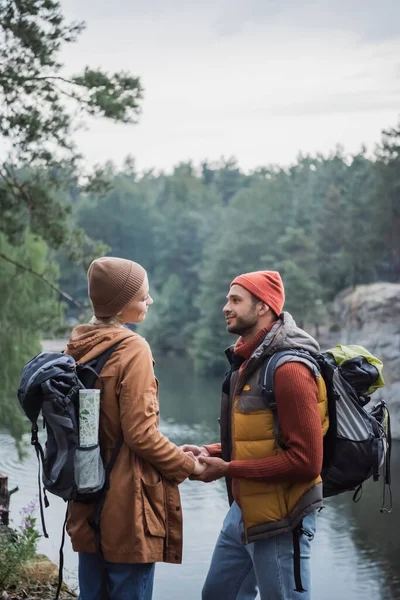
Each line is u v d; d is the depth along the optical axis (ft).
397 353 147.02
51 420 9.28
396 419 139.23
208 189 546.26
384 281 233.55
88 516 9.85
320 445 10.03
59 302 93.40
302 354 10.23
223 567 11.42
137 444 9.53
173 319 333.83
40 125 47.16
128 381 9.63
